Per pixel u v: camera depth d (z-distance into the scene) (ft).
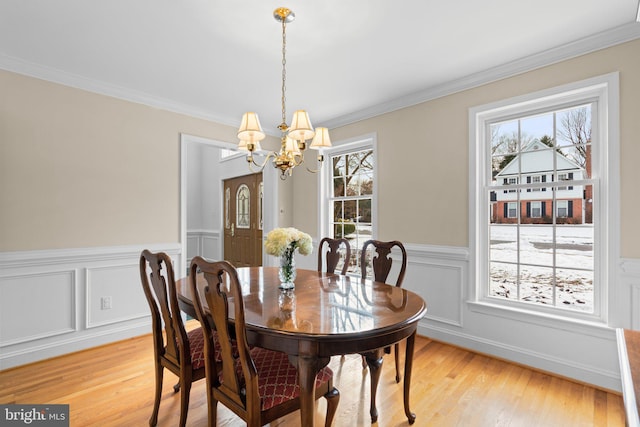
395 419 6.36
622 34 7.14
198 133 12.44
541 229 8.64
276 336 4.45
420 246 10.72
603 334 7.39
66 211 9.43
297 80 9.86
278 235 6.63
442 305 10.20
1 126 8.44
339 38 7.56
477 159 9.57
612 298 7.31
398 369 7.73
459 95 9.89
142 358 9.13
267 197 15.94
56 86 9.27
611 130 7.32
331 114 13.07
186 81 9.94
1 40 7.63
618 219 7.24
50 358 9.06
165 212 11.51
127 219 10.61
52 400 7.02
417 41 7.70
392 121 11.67
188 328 11.55
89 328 9.80
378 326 4.65
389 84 10.14
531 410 6.66
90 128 9.87
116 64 8.84
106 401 6.98
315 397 5.05
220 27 7.12
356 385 7.64
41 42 7.72
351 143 13.19
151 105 11.19
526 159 8.89
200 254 24.23
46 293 9.08
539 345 8.34
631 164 7.11
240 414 4.58
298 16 6.72
